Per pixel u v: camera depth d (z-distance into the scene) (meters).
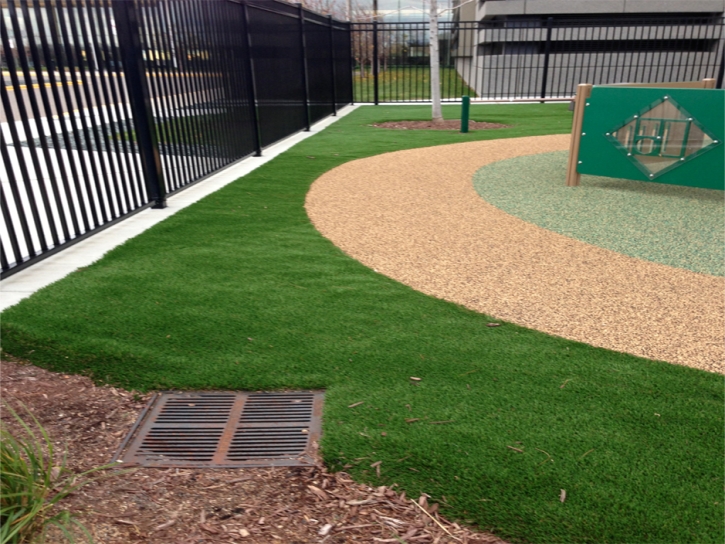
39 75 4.15
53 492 2.07
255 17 8.79
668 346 3.11
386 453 2.27
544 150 9.77
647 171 6.51
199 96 6.92
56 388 2.73
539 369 2.86
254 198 6.37
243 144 8.57
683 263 4.39
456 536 1.89
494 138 11.16
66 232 4.51
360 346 3.09
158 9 5.83
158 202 5.89
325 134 11.72
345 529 1.93
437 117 13.55
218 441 2.40
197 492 2.11
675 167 6.30
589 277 4.11
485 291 3.85
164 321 3.35
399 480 2.13
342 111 16.34
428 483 2.11
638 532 1.88
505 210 5.96
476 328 3.30
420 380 2.77
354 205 6.14
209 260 4.38
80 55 4.61
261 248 4.68
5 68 10.45
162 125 6.31
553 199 6.44
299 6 11.36
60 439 2.39
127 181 7.25
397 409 2.54
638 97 6.33
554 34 20.19
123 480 2.17
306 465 2.25
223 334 3.21
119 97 5.70
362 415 2.50
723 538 1.85
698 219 5.59
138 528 1.93
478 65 23.34
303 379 2.79
